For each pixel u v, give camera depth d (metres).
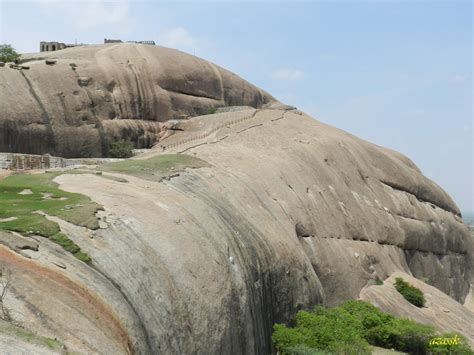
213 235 29.72
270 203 43.62
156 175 35.03
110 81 59.00
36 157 42.41
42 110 50.31
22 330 15.65
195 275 25.50
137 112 60.09
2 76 50.22
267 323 32.72
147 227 25.30
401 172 68.94
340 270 46.97
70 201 25.30
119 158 52.03
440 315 48.88
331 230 49.59
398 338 39.50
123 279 21.12
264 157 50.84
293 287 37.53
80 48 66.56
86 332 17.20
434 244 67.00
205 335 24.28
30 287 17.44
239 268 30.16
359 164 62.38
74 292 18.44
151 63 64.62
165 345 21.27
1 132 46.53
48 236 20.70
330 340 33.47
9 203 24.61
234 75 76.44
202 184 37.47
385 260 54.75
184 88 66.69
